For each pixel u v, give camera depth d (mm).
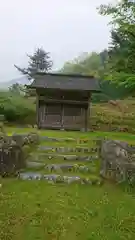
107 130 15430
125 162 6430
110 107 21578
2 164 6711
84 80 15328
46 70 35844
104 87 22641
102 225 4402
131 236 4094
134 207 5148
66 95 14344
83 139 9781
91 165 7367
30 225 4312
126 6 9742
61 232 4129
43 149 8414
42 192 5746
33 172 6816
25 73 34250
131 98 22266
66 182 6414
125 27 9570
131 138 11305
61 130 13867
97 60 39906
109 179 6500
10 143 7242
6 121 16547
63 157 7727
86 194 5715
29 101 20047
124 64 10789
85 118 14336
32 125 15555
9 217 4555
